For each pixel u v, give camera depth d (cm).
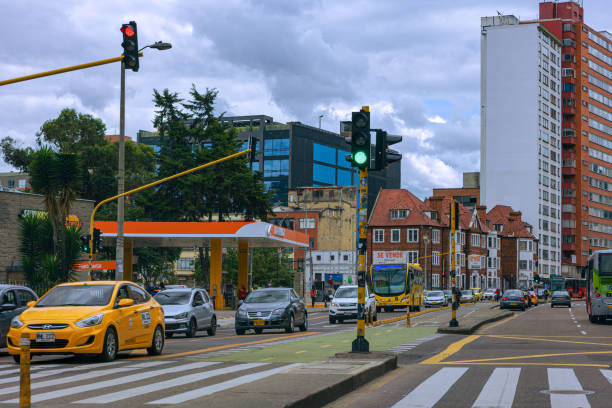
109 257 6084
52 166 4091
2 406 956
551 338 2530
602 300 3594
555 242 14200
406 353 1892
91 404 965
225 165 6769
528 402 1041
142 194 6938
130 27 1934
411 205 10831
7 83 1834
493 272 12438
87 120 8931
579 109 14575
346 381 1155
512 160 13250
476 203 15375
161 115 7025
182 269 12238
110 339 1596
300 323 3083
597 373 1391
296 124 13238
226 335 2889
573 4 14862
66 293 1670
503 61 13338
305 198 11556
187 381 1241
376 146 1597
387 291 5662
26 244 4138
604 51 15388
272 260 9431
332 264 11181
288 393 988
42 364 1566
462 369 1486
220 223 5181
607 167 15438
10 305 1848
